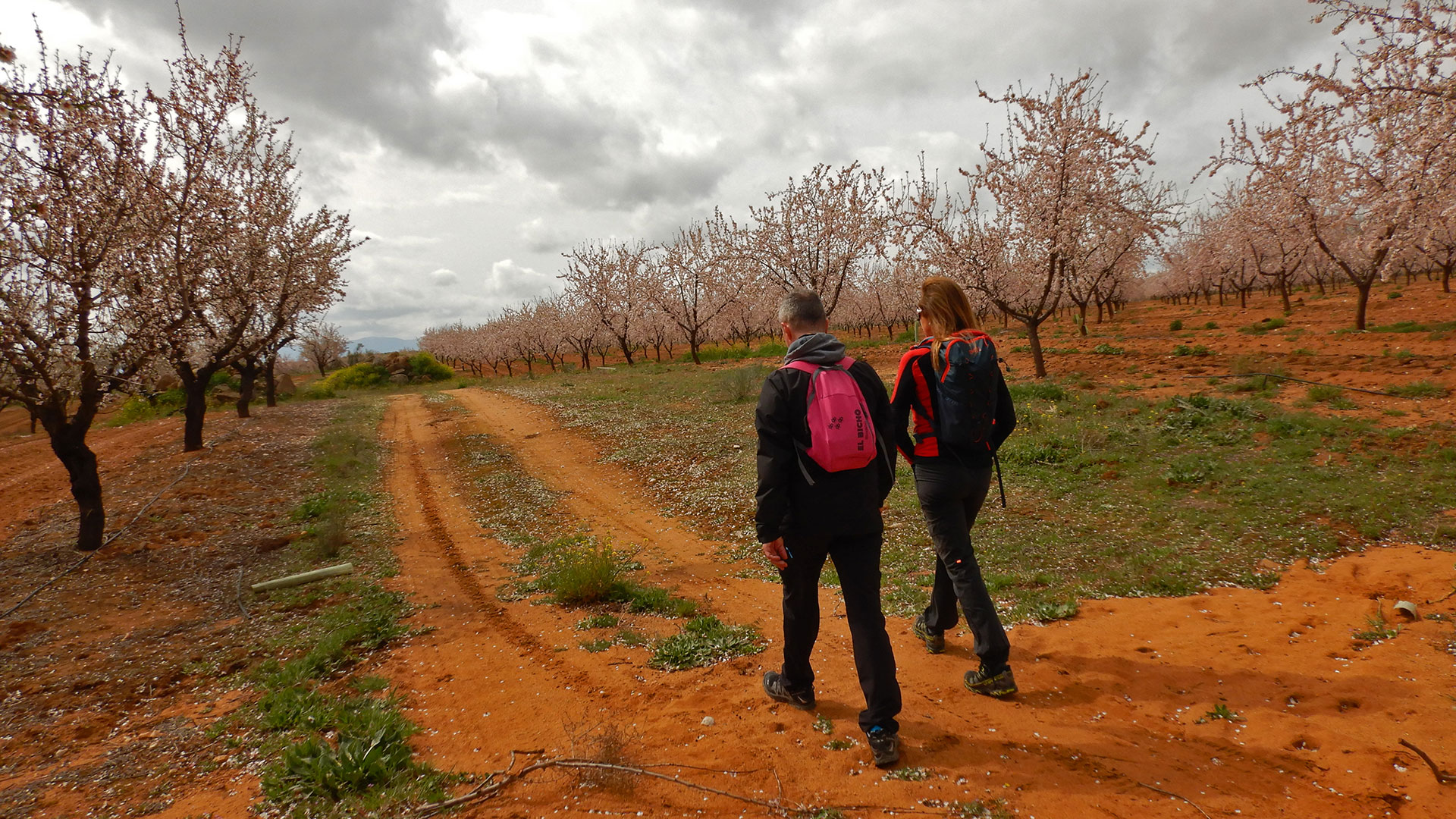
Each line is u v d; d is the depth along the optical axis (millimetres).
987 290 14656
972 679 3277
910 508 6984
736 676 3742
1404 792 2244
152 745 3512
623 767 2785
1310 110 12203
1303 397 9805
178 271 9320
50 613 6023
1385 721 2684
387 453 14383
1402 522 5168
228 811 2779
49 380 7379
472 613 5406
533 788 2744
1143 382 12398
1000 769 2623
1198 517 5734
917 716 3100
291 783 2900
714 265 30234
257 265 13453
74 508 10141
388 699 3805
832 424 2682
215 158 10781
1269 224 20484
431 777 2895
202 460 13156
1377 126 11570
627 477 10492
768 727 3100
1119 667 3439
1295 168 15891
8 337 6793
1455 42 9414
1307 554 4824
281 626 5328
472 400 23141
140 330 8180
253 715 3734
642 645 4438
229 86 10031
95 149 7781
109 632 5535
